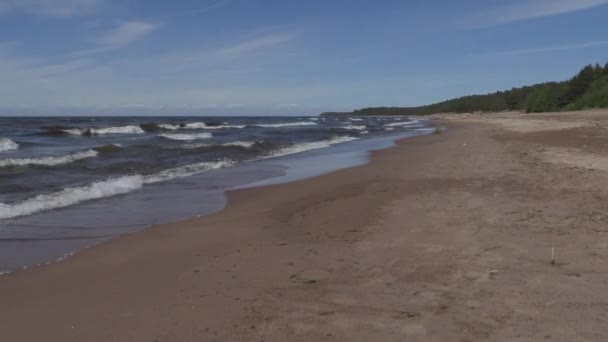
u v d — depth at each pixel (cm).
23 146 2177
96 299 419
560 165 1178
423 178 1102
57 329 361
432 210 742
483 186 940
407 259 508
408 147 2220
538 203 751
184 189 1063
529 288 411
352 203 841
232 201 918
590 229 586
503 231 597
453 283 432
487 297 396
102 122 5422
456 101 16512
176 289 440
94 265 518
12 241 621
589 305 372
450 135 3166
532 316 357
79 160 1541
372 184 1053
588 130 2475
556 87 8144
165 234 655
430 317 365
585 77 7325
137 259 539
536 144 1850
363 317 370
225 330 354
